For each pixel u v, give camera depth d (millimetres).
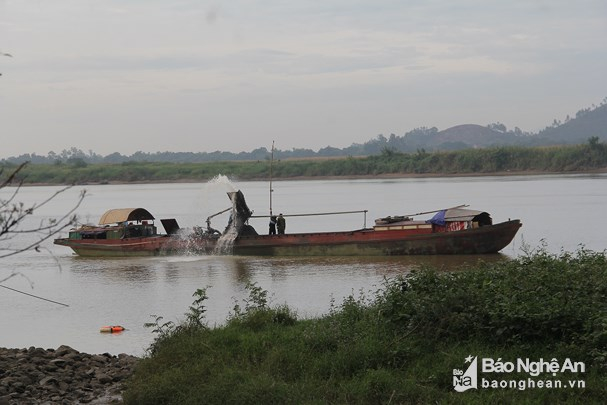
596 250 63344
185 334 26531
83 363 26828
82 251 69875
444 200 136375
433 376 21469
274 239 65750
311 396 20875
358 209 122125
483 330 23766
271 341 25219
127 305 43375
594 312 22953
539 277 26016
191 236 68125
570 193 145500
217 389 20828
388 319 25344
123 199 179750
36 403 22703
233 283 50531
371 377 21391
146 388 21609
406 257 62531
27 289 50250
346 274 53531
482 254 62875
